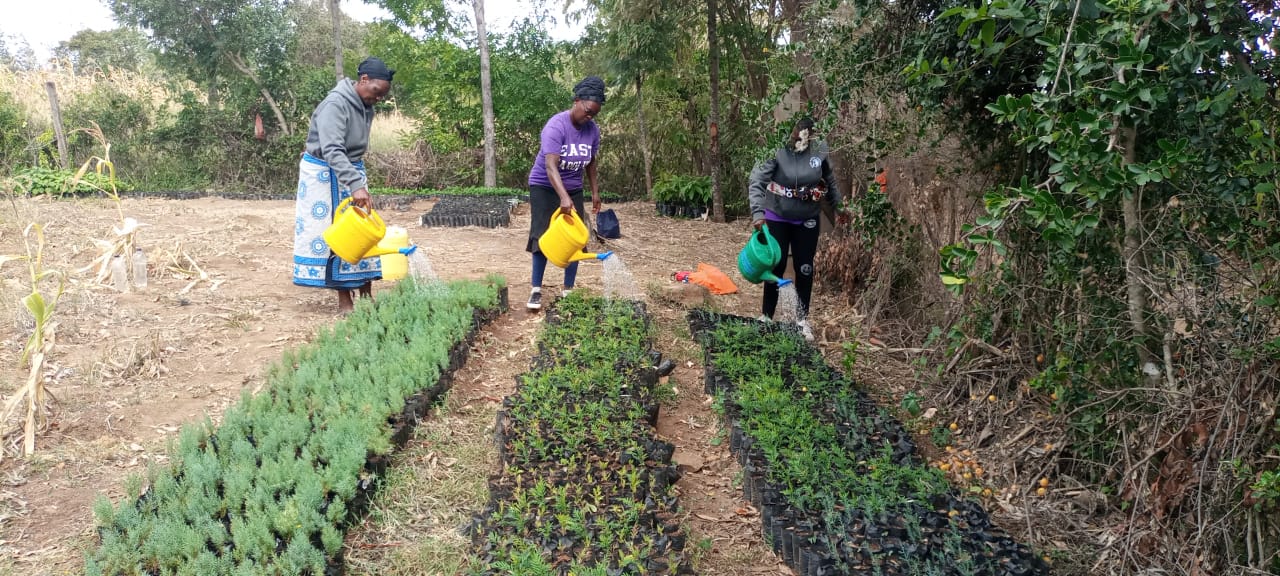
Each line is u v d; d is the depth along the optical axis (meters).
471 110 18.72
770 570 3.53
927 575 3.20
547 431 4.31
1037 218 2.87
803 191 5.75
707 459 4.49
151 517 3.36
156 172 18.36
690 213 13.43
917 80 4.57
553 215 5.66
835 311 7.02
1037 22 3.05
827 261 7.57
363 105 5.74
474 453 4.27
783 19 9.45
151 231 9.25
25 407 4.41
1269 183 2.83
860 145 5.88
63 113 18.33
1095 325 4.00
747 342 5.68
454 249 8.97
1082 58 2.82
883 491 3.82
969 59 4.45
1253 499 3.05
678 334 6.18
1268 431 3.13
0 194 11.59
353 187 5.46
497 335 5.97
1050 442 4.39
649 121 16.39
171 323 5.92
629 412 4.56
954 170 5.39
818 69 5.99
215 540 3.25
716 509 4.00
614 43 13.32
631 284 7.36
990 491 4.19
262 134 18.42
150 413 4.59
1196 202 3.20
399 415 4.34
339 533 3.34
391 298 6.12
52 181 14.02
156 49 18.53
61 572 3.20
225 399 4.80
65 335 5.52
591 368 5.16
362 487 3.71
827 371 5.32
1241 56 2.74
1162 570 3.37
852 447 4.30
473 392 5.04
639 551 3.36
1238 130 2.88
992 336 4.85
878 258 6.68
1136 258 3.54
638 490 3.82
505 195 16.00
